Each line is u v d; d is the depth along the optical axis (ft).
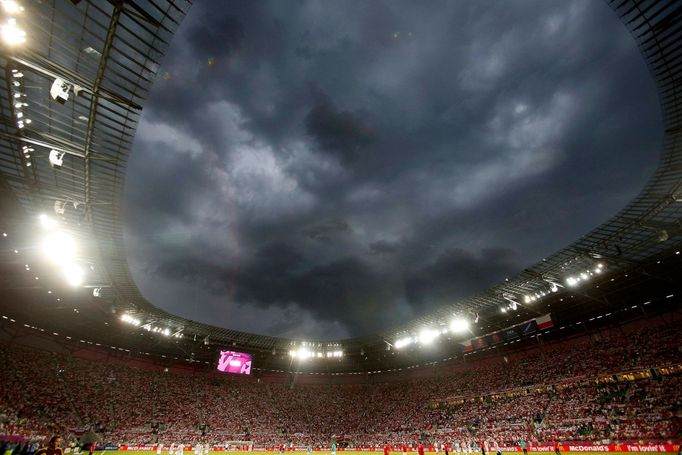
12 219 104.12
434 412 218.59
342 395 279.69
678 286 151.12
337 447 213.46
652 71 78.74
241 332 238.48
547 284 165.17
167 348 233.55
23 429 134.51
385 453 124.67
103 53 61.98
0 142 75.66
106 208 101.30
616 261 141.79
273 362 278.05
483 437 162.09
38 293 155.22
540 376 187.73
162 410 201.05
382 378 290.76
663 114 86.17
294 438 215.92
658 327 162.30
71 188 89.45
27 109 68.39
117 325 196.65
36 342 184.24
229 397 240.32
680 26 68.80
